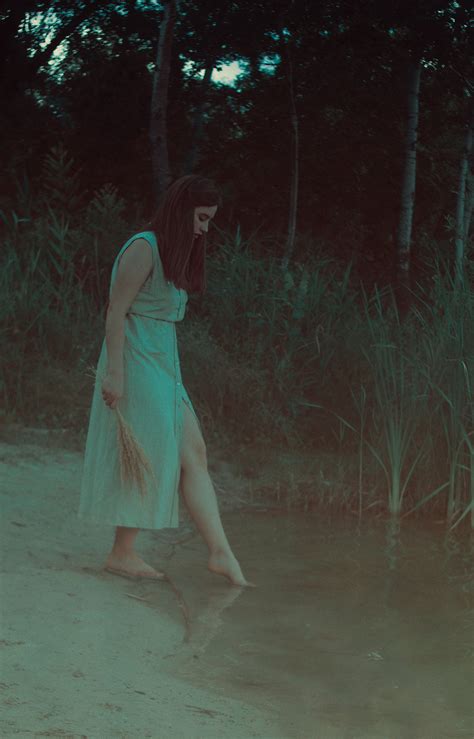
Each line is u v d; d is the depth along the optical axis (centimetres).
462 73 1538
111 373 384
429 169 1734
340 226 1672
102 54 1661
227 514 559
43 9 1628
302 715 268
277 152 1631
